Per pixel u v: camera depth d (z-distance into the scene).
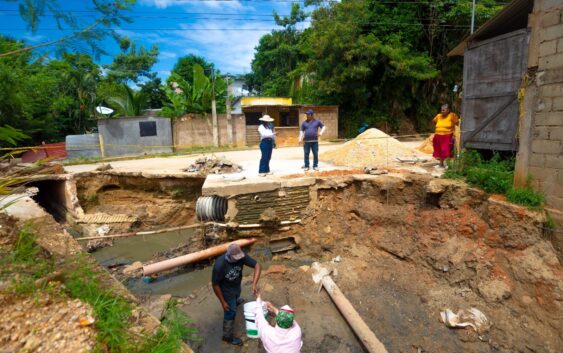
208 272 7.05
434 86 21.72
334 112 20.16
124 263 7.61
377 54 19.14
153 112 24.95
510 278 5.12
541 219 5.00
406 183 7.04
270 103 19.81
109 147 16.88
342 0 19.53
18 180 4.04
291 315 3.57
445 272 5.76
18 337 2.07
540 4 5.15
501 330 4.69
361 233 7.34
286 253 7.78
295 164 10.18
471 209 6.02
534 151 5.34
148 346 2.48
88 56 2.75
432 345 4.67
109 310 2.56
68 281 2.87
